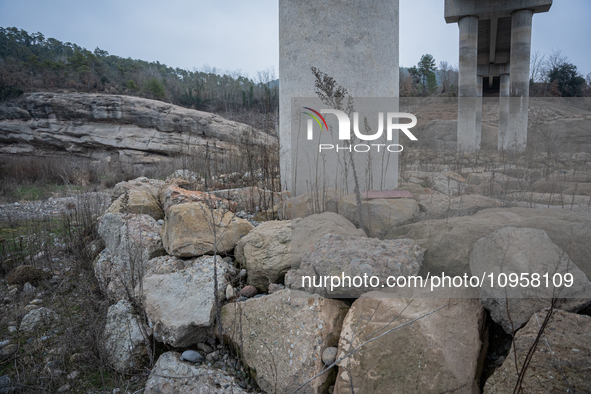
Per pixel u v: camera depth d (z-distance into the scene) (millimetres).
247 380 2076
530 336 1637
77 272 3588
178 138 24859
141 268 2746
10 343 2596
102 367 2266
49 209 6941
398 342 1701
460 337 1716
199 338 2338
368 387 1672
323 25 3639
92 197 5918
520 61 10719
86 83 39781
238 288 2645
